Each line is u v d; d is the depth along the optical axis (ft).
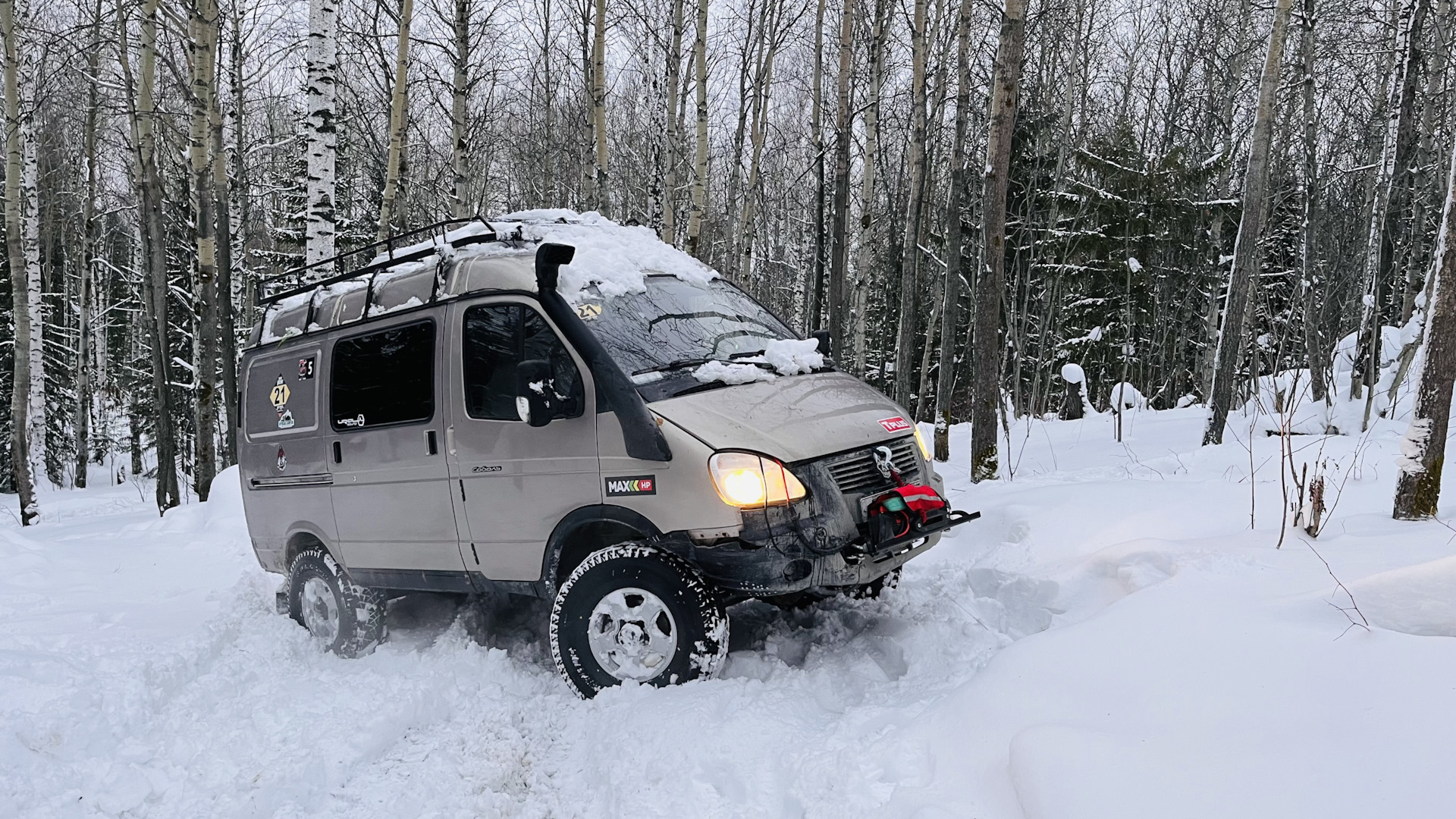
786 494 12.41
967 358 87.66
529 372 13.30
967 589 16.75
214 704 14.26
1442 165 53.62
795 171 96.68
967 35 41.75
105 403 121.49
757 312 17.76
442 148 73.56
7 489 88.69
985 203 30.32
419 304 16.17
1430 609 9.66
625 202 78.59
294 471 18.34
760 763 10.54
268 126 81.66
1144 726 8.83
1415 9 41.75
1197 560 14.06
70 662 14.96
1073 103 74.95
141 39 44.98
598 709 12.80
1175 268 77.30
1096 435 43.96
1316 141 72.84
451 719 13.50
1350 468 21.59
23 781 11.00
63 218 100.99
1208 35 82.48
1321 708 8.25
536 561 14.38
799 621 15.56
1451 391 15.88
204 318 44.14
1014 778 8.52
